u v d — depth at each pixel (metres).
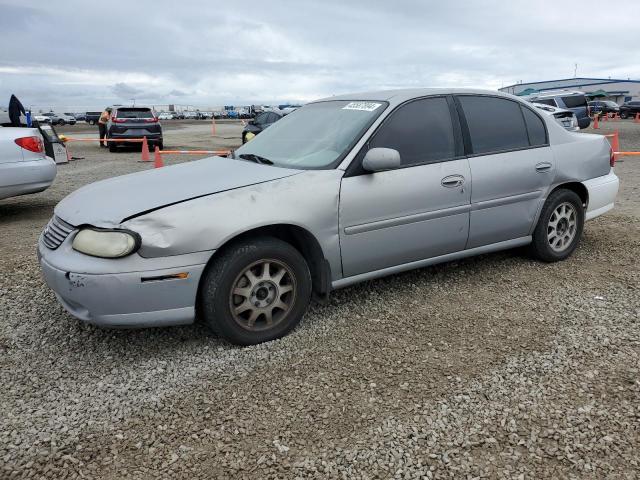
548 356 3.06
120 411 2.61
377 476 2.16
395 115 3.77
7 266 4.71
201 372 2.96
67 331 3.48
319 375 2.91
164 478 2.16
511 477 2.14
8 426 2.49
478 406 2.60
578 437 2.36
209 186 3.23
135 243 2.85
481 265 4.70
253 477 2.16
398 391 2.75
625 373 2.87
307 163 3.61
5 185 6.34
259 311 3.24
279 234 3.51
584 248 5.21
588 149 4.81
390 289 4.16
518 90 64.94
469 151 4.05
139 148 18.73
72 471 2.20
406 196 3.67
